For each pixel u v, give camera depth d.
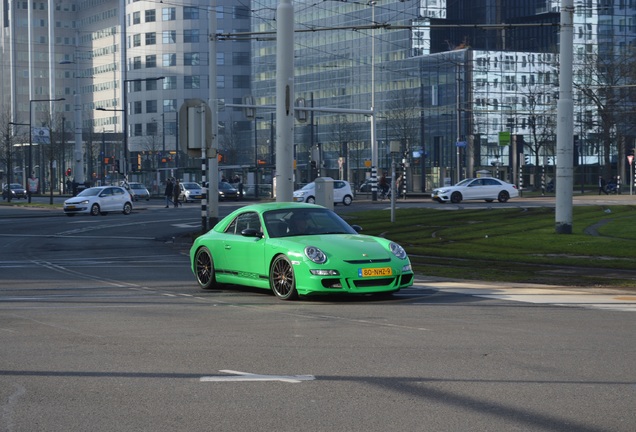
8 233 36.47
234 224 16.06
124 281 18.22
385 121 105.19
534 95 97.06
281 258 14.47
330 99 113.88
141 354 9.41
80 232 36.72
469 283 17.33
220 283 16.42
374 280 14.00
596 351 9.48
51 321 12.04
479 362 8.88
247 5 133.12
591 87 85.31
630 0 106.00
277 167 25.33
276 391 7.61
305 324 11.61
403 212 43.28
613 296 15.03
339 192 57.59
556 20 106.31
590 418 6.64
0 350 9.71
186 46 132.25
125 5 138.50
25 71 169.88
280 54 25.20
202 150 28.50
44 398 7.41
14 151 123.38
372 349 9.65
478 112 99.38
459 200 58.12
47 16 168.50
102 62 158.38
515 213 40.97
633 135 95.44
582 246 24.98
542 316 12.39
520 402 7.16
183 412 6.90
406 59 105.44
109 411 6.95
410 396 7.40
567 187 28.34
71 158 148.00
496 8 111.62
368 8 105.06
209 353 9.45
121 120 149.38
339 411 6.90
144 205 68.69
